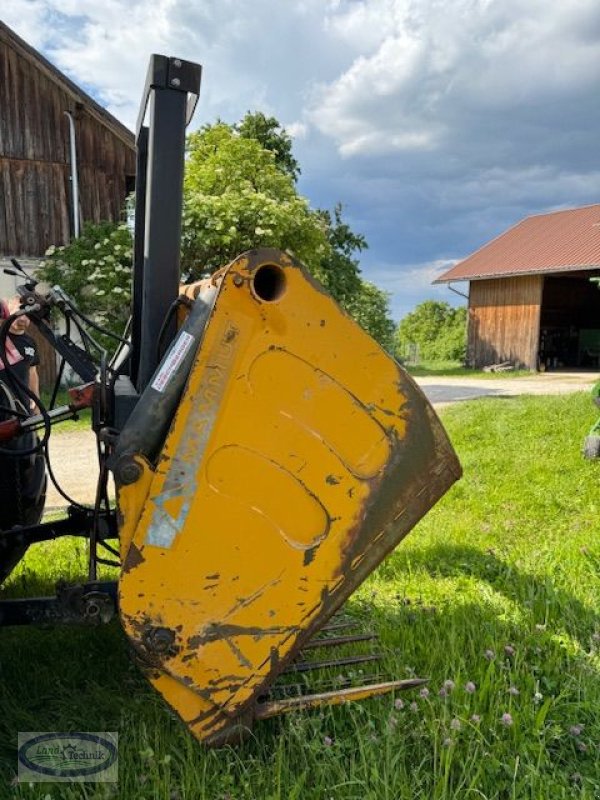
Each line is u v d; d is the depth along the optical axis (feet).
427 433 8.00
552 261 80.48
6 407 10.37
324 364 7.64
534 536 17.02
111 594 8.55
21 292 9.44
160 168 8.30
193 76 8.29
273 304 7.45
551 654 10.61
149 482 7.40
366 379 7.77
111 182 54.29
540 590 13.12
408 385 7.89
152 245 8.43
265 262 7.39
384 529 8.00
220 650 7.61
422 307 161.17
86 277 40.60
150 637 7.42
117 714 9.36
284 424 7.58
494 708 8.97
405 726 8.61
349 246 72.38
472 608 12.43
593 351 88.99
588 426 29.04
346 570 7.90
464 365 94.07
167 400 7.50
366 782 7.70
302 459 7.65
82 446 30.19
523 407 35.78
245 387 7.45
